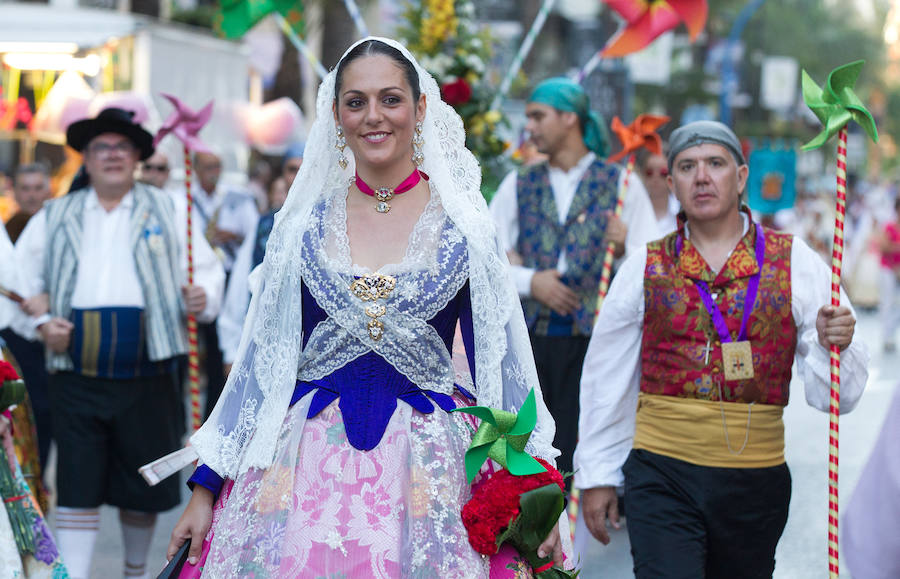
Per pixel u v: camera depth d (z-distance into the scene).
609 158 6.56
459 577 3.08
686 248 4.37
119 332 5.67
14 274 5.57
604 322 4.48
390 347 3.25
